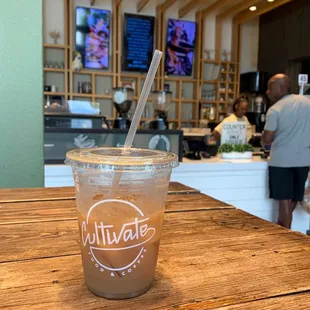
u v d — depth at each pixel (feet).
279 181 8.45
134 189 1.52
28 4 5.16
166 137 7.46
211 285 1.72
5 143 5.32
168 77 20.83
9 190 4.00
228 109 19.97
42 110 5.47
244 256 2.10
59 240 2.36
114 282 1.54
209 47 22.12
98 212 1.52
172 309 1.49
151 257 1.61
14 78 5.24
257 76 21.13
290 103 8.32
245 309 1.51
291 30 19.38
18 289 1.65
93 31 18.97
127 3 19.92
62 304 1.51
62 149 6.78
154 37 20.26
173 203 3.45
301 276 1.84
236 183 8.32
